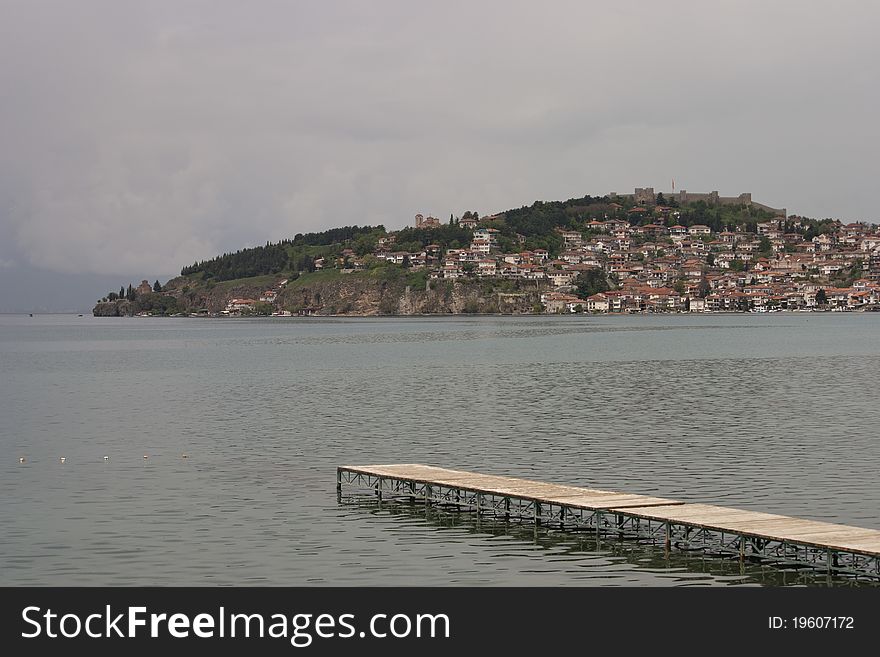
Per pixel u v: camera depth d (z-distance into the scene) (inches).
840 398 4001.0
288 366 6471.5
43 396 4603.8
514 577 1665.8
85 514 2059.5
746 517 1776.6
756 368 5689.0
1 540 1860.2
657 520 1782.7
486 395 4301.2
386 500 2186.3
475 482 2122.3
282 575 1676.9
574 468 2481.5
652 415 3499.0
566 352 7618.1
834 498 2098.9
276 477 2447.1
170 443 3014.3
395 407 3887.8
